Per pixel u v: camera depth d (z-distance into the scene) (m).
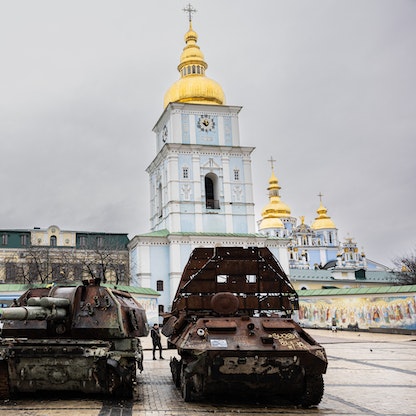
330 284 83.44
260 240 59.25
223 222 59.31
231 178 60.47
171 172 58.62
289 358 11.34
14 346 11.70
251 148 61.03
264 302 14.98
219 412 11.19
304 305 50.50
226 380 11.43
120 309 12.70
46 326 12.38
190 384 12.20
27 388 11.97
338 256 102.00
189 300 14.59
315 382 11.56
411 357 23.36
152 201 67.06
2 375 11.83
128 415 10.82
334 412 11.26
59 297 12.62
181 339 12.66
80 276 60.81
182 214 58.41
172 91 63.41
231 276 15.05
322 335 40.16
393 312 41.94
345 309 46.41
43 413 10.82
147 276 56.62
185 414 10.97
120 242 69.44
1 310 10.87
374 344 31.58
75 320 12.40
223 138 61.16
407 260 80.75
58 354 11.66
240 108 61.84
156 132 68.12
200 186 59.25
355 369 19.02
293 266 104.56
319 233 115.81
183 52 67.19
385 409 11.62
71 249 64.88
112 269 61.94
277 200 110.12
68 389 11.98
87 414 10.77
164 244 58.12
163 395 13.41
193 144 59.31
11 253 64.62
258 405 12.00
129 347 12.58
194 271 16.86
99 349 11.71
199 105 60.66
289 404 12.12
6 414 10.70
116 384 12.05
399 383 15.59
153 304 51.72
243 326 12.24
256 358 11.28
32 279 57.06
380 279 87.69
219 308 13.40
